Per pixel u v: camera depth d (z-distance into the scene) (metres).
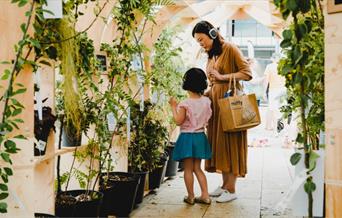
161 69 5.19
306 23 2.14
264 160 7.73
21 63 2.04
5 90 2.13
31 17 2.20
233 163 4.57
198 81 4.55
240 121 4.34
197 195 5.07
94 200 3.25
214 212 4.31
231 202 4.71
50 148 2.97
